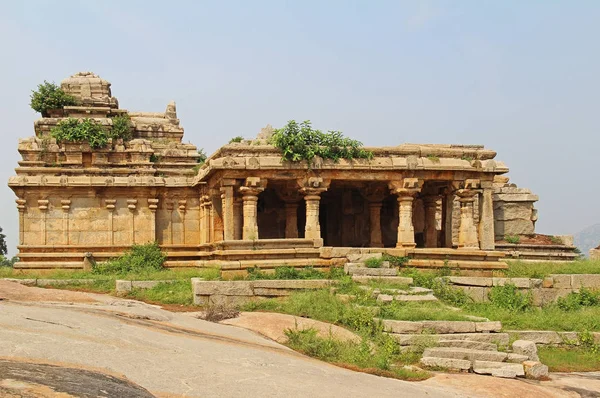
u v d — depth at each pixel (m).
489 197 26.61
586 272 23.52
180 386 8.70
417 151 25.91
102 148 31.41
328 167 24.42
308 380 10.37
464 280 21.98
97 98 33.69
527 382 13.71
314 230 24.34
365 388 10.68
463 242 26.20
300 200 29.36
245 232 24.09
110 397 6.93
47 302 14.61
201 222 29.98
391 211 31.75
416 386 12.04
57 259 28.69
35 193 28.69
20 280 23.08
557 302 22.22
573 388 13.68
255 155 24.61
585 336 17.91
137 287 21.78
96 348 9.71
